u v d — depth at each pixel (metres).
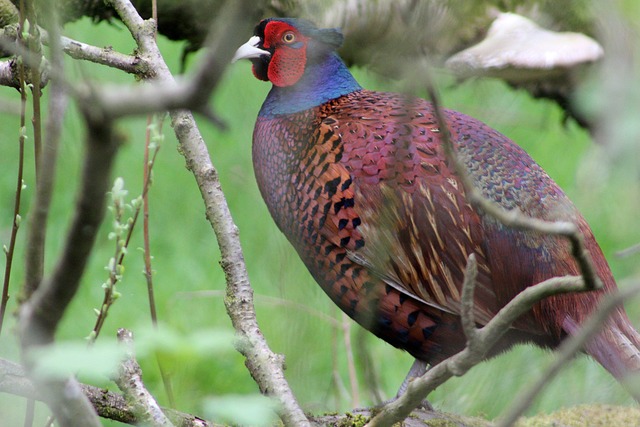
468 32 7.95
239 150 10.62
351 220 5.94
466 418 6.19
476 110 7.57
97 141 2.02
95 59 5.73
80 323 9.51
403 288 5.91
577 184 8.48
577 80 7.88
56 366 2.24
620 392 7.01
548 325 5.65
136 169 11.10
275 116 6.52
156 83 5.72
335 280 6.18
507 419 3.15
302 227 6.22
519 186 5.69
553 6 8.12
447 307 5.84
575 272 5.54
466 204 5.68
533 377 7.18
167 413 5.06
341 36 6.58
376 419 4.10
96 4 7.09
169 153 11.22
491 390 7.12
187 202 11.09
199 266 10.48
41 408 6.29
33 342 2.44
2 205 10.55
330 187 5.99
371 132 5.97
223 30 1.97
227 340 2.31
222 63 1.97
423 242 5.78
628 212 8.02
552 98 8.47
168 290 10.05
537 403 7.05
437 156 5.77
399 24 7.21
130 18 5.90
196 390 7.18
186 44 7.93
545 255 5.56
